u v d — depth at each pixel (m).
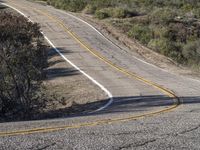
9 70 23.61
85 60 39.56
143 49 46.56
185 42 55.25
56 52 42.62
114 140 10.23
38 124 12.57
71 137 10.47
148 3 75.00
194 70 37.25
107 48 45.31
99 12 63.03
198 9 70.69
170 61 41.72
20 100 23.42
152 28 57.41
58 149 9.38
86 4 73.25
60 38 48.53
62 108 23.36
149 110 17.48
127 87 27.78
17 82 23.58
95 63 38.28
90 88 28.69
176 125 12.41
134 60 40.28
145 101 21.81
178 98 22.31
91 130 11.43
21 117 20.72
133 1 75.19
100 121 13.29
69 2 74.81
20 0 77.75
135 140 10.28
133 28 55.53
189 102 20.62
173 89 26.28
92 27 54.88
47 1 77.81
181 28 57.91
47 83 31.48
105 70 35.34
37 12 63.59
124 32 54.97
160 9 68.44
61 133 10.95
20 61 23.66
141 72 34.38
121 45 47.50
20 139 10.20
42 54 24.48
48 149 9.37
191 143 10.14
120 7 67.81
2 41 23.64
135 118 14.17
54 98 24.86
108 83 29.89
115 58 40.78
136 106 19.73
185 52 48.97
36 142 9.90
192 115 15.13
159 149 9.55
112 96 24.92
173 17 62.03
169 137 10.67
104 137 10.53
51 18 58.91
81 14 66.06
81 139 10.27
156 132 11.24
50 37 48.66
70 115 18.30
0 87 23.28
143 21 60.69
